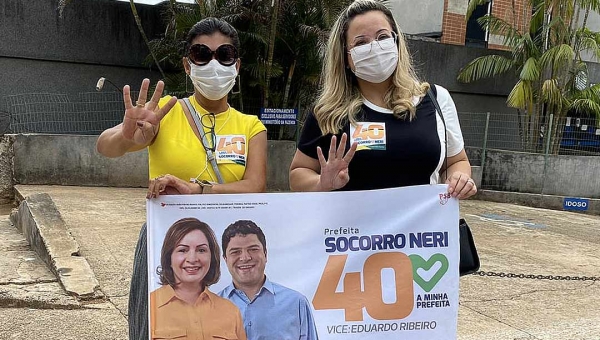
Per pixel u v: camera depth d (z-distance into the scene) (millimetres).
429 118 2365
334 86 2463
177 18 9977
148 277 2197
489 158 12266
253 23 10172
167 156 2297
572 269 6211
